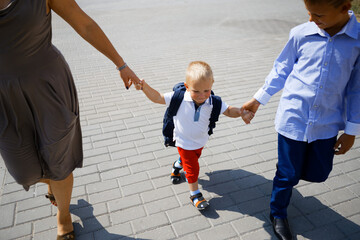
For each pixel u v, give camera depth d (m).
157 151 3.59
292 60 2.16
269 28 10.44
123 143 3.76
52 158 2.05
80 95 5.23
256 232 2.47
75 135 2.24
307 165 2.30
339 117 2.10
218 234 2.46
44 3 1.64
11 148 1.94
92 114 4.53
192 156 2.58
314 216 2.63
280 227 2.40
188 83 2.26
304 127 2.10
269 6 14.78
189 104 2.43
